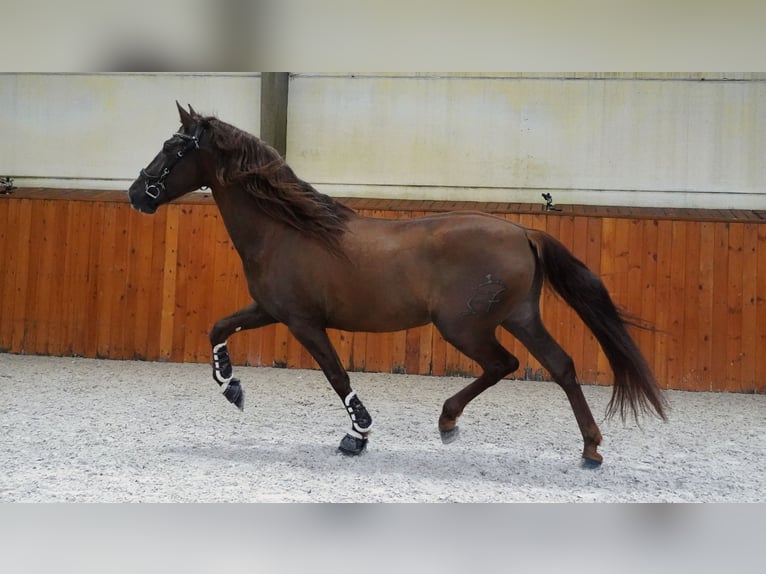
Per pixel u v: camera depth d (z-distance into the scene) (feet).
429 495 9.98
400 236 11.37
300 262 11.48
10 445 12.14
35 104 25.36
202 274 23.47
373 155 24.47
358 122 24.48
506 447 13.35
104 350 23.67
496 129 23.93
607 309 11.21
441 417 11.93
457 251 11.05
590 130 23.53
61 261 23.86
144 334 23.57
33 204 24.00
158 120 25.03
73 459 11.35
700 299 21.47
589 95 23.48
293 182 11.78
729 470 12.10
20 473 10.39
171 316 23.52
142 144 25.09
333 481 10.57
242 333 23.29
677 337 21.54
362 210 23.02
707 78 22.85
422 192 24.31
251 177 11.60
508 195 23.95
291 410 16.53
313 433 14.08
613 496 10.27
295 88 24.59
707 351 21.39
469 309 11.03
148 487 9.88
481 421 15.92
